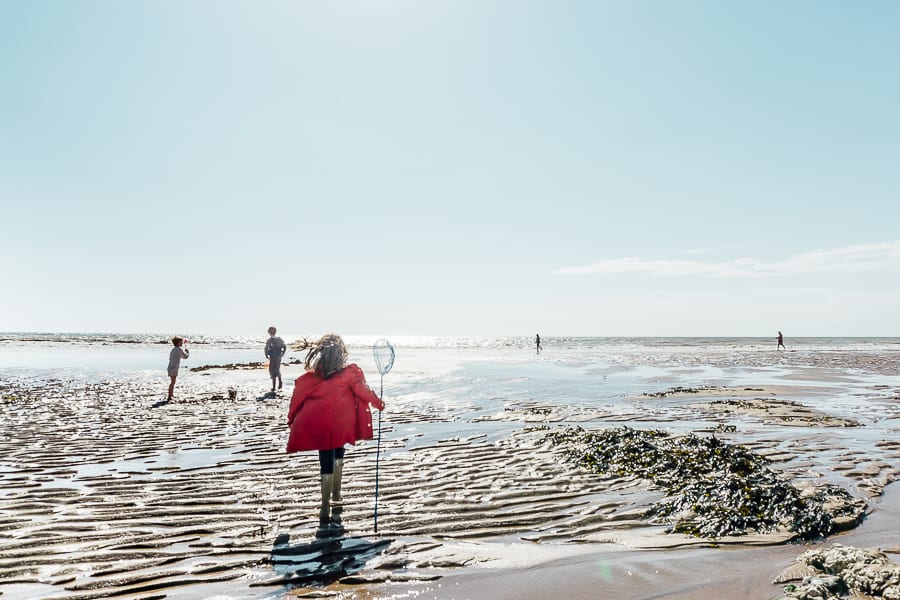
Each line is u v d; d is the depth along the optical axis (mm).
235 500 5566
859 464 7266
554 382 19922
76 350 48688
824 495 5531
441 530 4719
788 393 16125
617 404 13641
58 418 11125
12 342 68188
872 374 23859
